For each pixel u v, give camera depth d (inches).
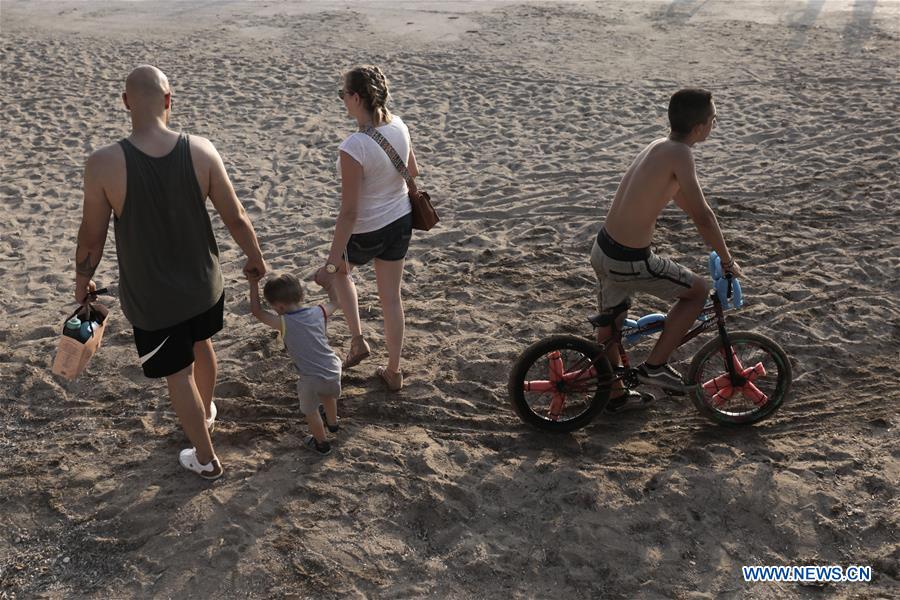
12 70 502.0
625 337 176.4
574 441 179.2
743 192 307.3
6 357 212.8
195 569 146.6
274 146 379.6
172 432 183.0
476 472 169.2
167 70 501.7
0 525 157.3
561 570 146.9
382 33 589.6
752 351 207.9
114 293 249.1
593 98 432.5
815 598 140.5
